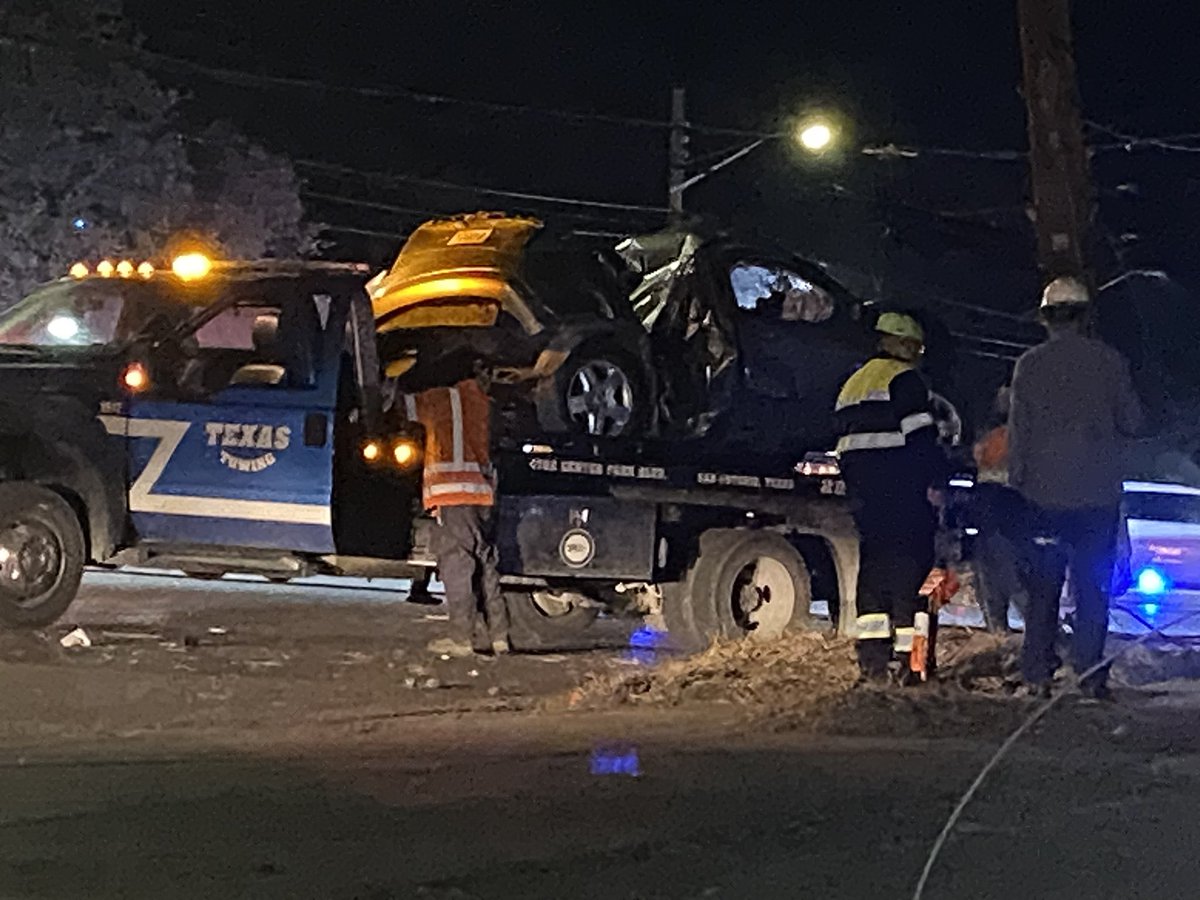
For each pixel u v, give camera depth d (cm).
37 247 2895
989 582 1377
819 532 1341
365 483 1164
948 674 1136
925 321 1448
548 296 1293
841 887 612
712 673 1102
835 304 1419
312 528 1145
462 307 1294
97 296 1235
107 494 1155
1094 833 702
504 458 1205
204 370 1172
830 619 1371
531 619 1344
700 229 1383
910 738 912
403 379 1263
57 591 1143
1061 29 1788
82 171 2952
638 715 965
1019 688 1092
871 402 1103
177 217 3027
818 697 1018
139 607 1434
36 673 1025
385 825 673
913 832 695
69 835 646
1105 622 1067
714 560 1288
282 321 1162
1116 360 1048
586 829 678
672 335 1341
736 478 1293
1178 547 1745
